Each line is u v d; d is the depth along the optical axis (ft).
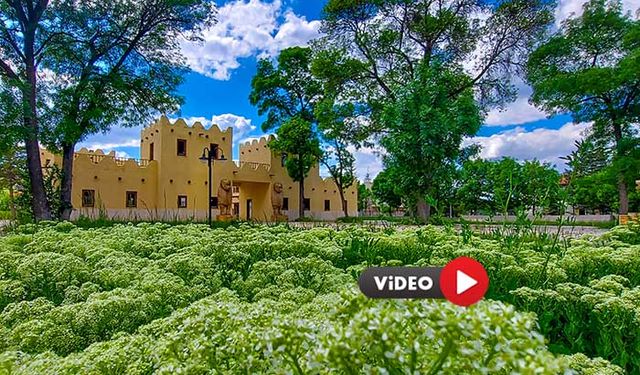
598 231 37.83
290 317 3.74
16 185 70.18
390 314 3.08
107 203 85.15
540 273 11.37
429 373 3.11
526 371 2.63
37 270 11.56
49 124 52.08
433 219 30.48
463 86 68.74
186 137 95.81
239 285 11.10
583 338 8.48
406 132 47.42
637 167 64.28
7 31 52.03
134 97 62.34
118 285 10.87
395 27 73.56
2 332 7.04
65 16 55.21
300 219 94.63
